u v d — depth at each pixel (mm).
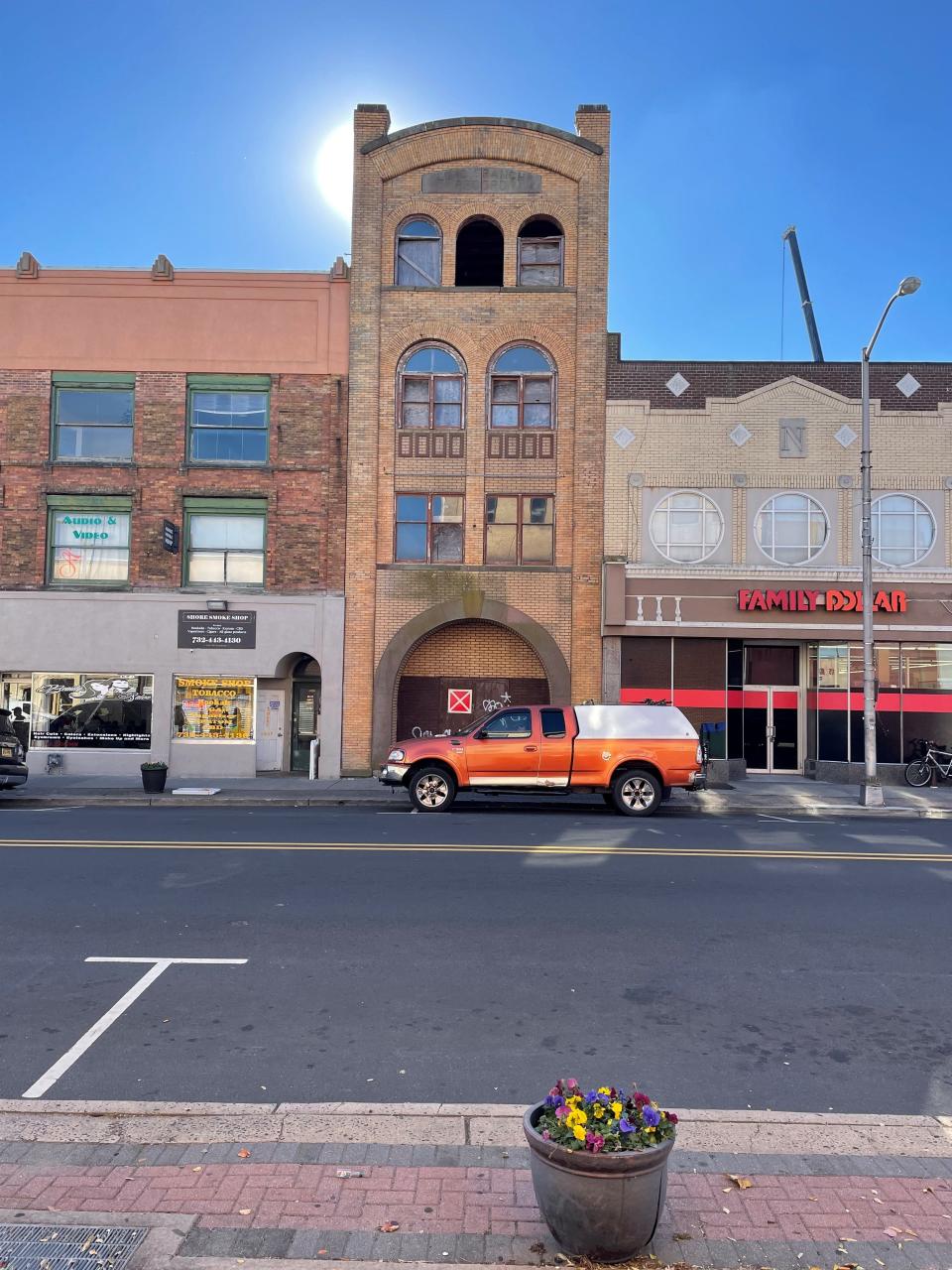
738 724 21094
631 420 21141
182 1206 3430
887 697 20766
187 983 6062
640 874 9602
